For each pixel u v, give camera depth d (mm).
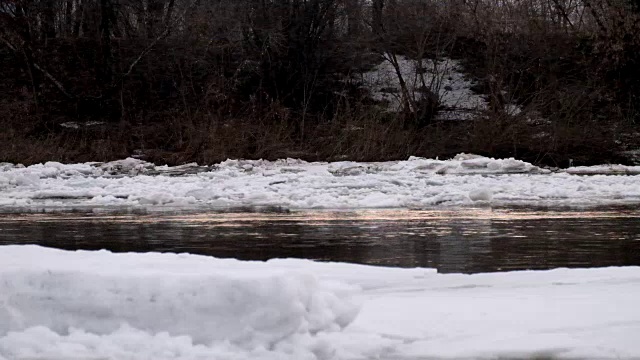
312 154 32375
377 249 10672
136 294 5621
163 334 5414
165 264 7480
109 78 38469
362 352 5277
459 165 27125
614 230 12641
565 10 43344
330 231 12812
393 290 7094
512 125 32688
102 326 5594
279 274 5543
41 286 5773
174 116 36219
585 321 5969
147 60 38844
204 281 5551
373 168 28562
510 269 8898
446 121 36438
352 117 34625
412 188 20594
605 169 29484
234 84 38250
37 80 38219
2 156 31484
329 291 6395
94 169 28969
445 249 10609
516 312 6234
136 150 33812
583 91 34781
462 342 5523
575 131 32312
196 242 11656
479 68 38688
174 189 20828
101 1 38625
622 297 6727
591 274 7781
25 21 38094
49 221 14812
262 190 20578
